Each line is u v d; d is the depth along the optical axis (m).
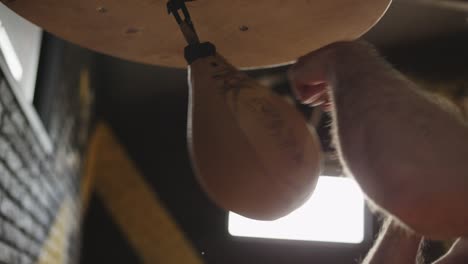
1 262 2.01
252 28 0.49
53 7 0.47
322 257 4.06
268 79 4.00
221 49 0.53
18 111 2.10
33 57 2.29
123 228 4.78
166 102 5.12
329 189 3.34
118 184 4.92
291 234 3.54
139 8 0.48
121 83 4.94
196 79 0.38
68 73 3.30
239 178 0.32
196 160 0.34
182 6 0.43
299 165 0.32
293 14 0.47
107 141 5.06
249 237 3.73
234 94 0.35
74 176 3.87
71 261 3.82
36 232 2.63
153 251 4.68
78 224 4.14
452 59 4.20
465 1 2.86
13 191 2.16
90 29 0.50
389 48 4.27
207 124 0.34
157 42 0.52
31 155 2.45
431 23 3.95
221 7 0.47
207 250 4.55
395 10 3.77
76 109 3.78
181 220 4.72
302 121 0.35
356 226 3.33
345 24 0.48
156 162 4.97
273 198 0.32
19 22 2.00
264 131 0.33
